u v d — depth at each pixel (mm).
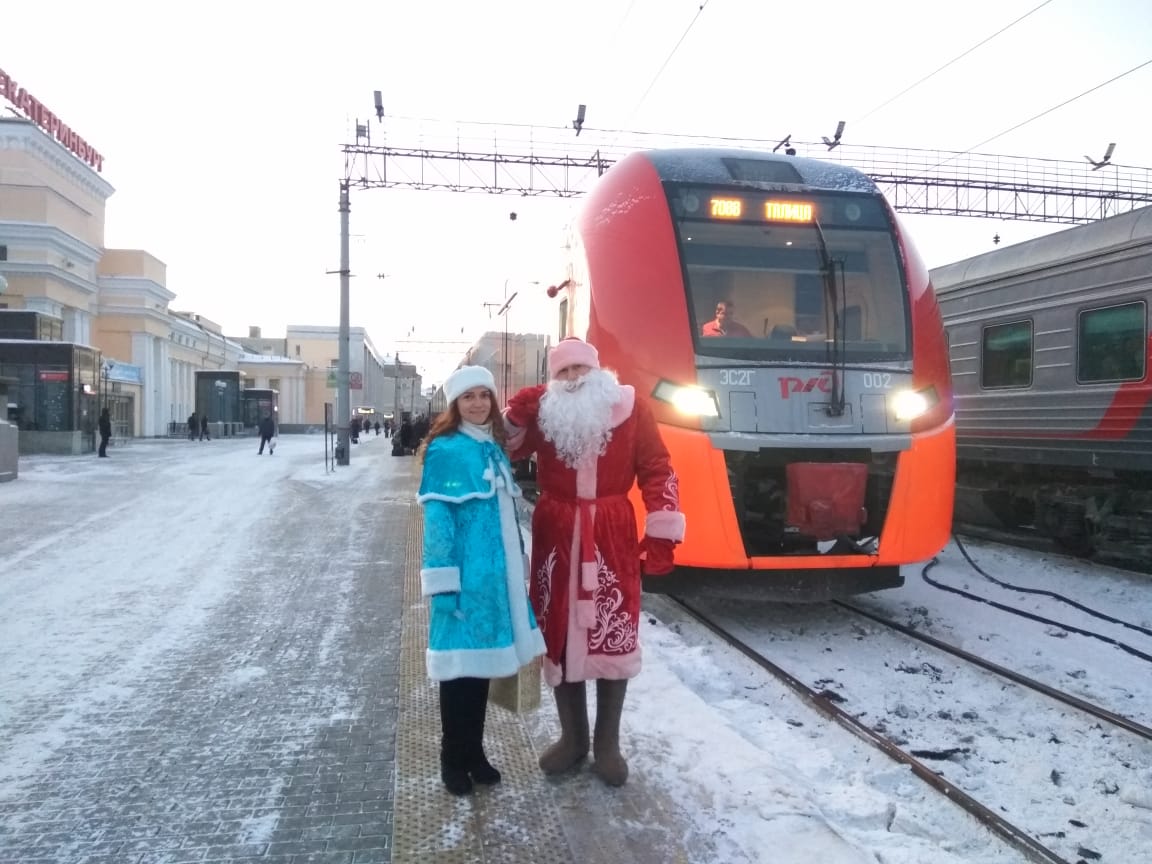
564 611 3303
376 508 12102
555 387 3369
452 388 3254
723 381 6027
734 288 6375
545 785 3406
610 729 3422
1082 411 8680
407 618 6109
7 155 30844
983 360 10180
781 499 6285
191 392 48406
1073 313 8820
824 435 5977
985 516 11125
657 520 3336
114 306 38500
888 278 6582
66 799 3402
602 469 3332
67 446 24719
